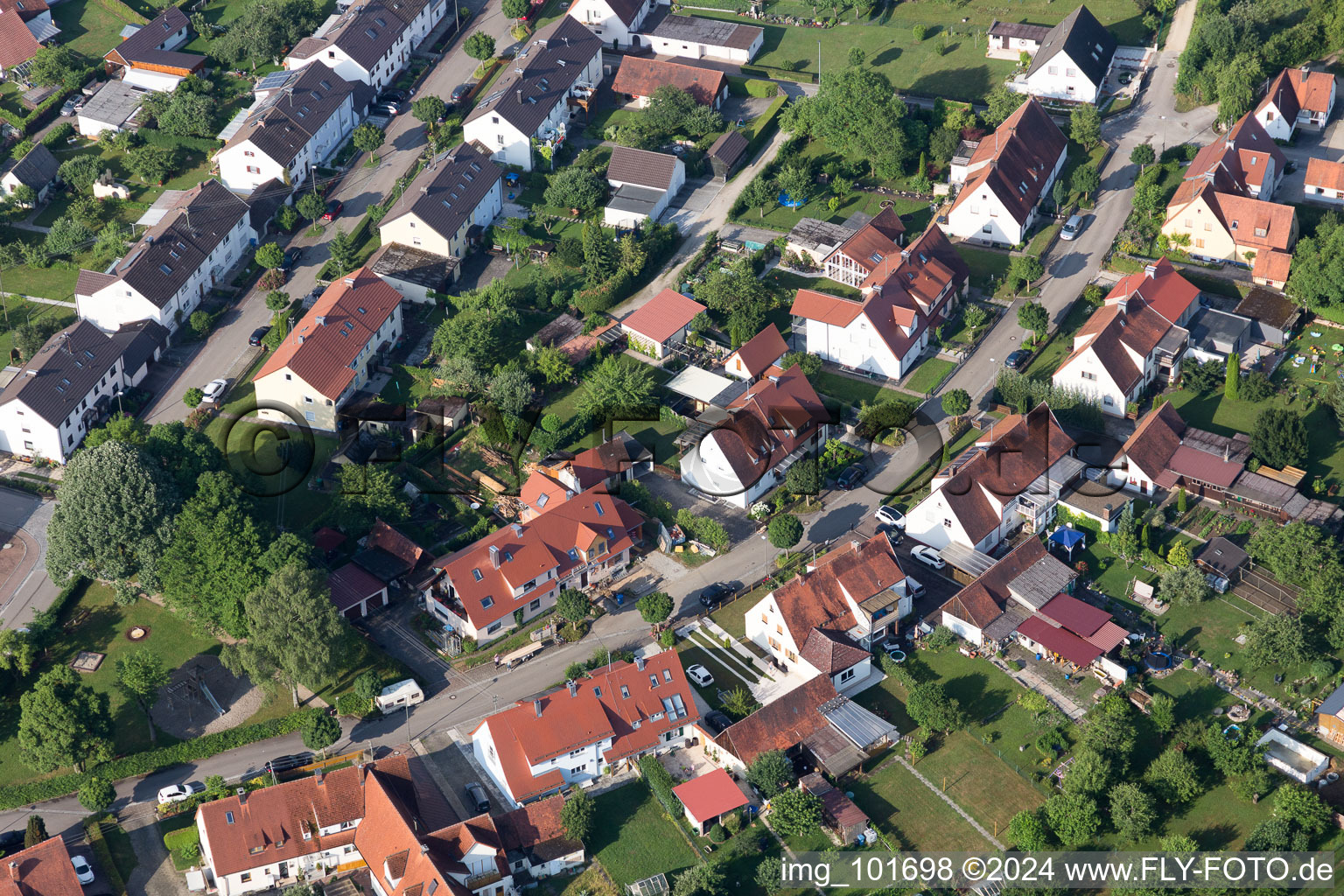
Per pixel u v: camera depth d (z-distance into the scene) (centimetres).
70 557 17775
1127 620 17475
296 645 16412
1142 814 14788
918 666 17150
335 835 15088
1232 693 16475
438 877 14050
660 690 16238
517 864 14950
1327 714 15788
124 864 15288
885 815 15388
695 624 17850
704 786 15450
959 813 15362
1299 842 14562
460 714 16850
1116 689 16600
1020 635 17175
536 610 18112
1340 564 17262
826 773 15700
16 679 17412
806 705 16250
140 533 17812
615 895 14725
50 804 16025
